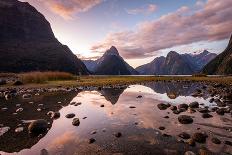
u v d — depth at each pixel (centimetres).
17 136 797
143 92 2311
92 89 2648
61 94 2120
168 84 3612
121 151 648
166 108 1316
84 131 850
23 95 1909
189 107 1307
